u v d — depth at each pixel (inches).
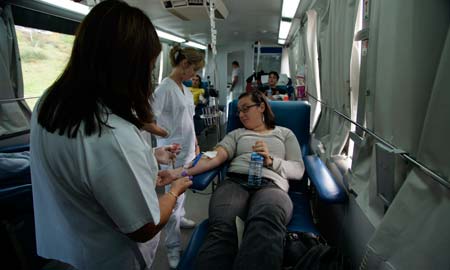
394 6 33.5
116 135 23.3
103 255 28.8
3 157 58.8
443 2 26.6
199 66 61.0
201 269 40.0
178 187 34.5
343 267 42.4
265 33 229.8
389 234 30.6
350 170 52.9
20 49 88.4
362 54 46.8
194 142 68.9
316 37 99.1
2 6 79.7
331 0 70.2
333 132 68.3
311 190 67.4
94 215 26.7
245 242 42.6
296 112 76.7
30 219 58.1
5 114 81.7
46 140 23.6
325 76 78.7
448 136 23.9
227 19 165.9
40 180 26.4
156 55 26.2
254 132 70.9
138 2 119.6
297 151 67.7
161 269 65.9
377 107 39.4
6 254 53.1
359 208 48.6
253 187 57.8
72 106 22.8
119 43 23.1
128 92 25.1
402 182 33.7
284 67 310.3
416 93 30.1
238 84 327.3
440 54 27.6
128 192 24.0
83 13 103.3
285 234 48.2
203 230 50.6
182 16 121.3
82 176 23.2
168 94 59.3
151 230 26.9
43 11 93.4
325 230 72.6
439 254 25.0
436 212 25.9
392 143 35.3
